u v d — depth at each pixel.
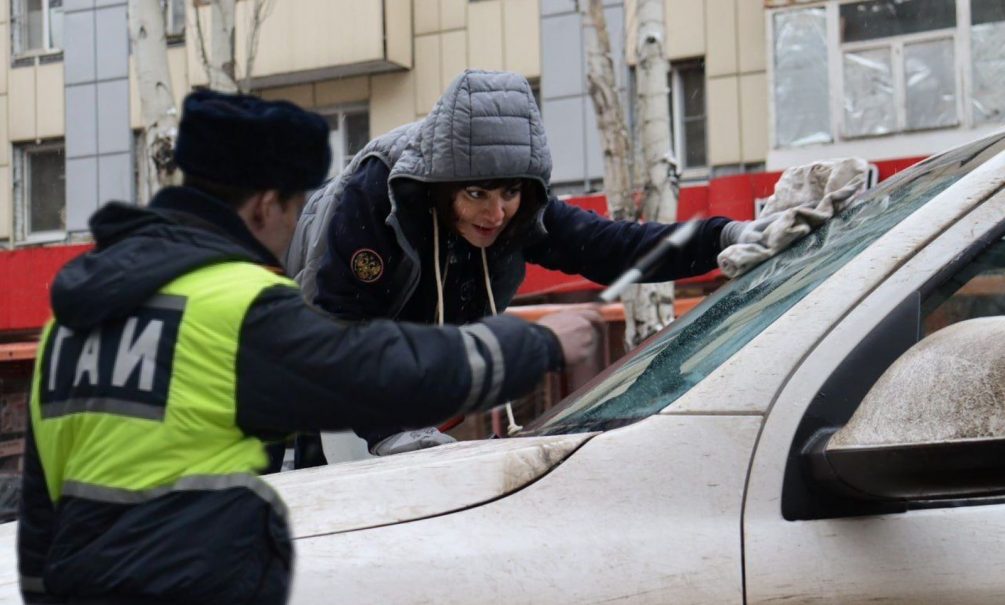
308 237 3.29
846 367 1.82
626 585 1.71
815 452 1.74
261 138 1.71
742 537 1.74
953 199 1.96
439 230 2.95
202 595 1.54
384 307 2.99
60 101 17.47
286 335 1.57
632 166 10.30
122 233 1.68
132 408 1.58
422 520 1.78
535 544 1.74
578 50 14.80
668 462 1.80
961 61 13.12
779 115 13.74
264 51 15.81
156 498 1.57
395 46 15.48
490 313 3.17
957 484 1.63
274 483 1.99
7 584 1.86
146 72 9.80
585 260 3.22
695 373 2.04
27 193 17.88
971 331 1.67
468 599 1.70
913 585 1.72
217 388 1.57
